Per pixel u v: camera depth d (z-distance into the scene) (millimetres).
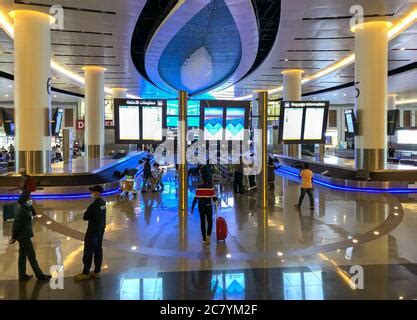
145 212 11789
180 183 12195
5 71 25859
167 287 5676
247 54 20672
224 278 6039
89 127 25453
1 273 6332
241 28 15711
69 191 14445
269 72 27312
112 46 19438
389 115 18094
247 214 11312
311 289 5578
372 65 15828
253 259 7016
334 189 16516
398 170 15789
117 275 6199
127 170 15492
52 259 7078
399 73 26703
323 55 21625
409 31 16469
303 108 17875
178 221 10453
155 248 7773
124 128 15203
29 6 13734
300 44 19094
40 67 14484
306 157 27500
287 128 18047
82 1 13180
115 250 7633
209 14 15727
